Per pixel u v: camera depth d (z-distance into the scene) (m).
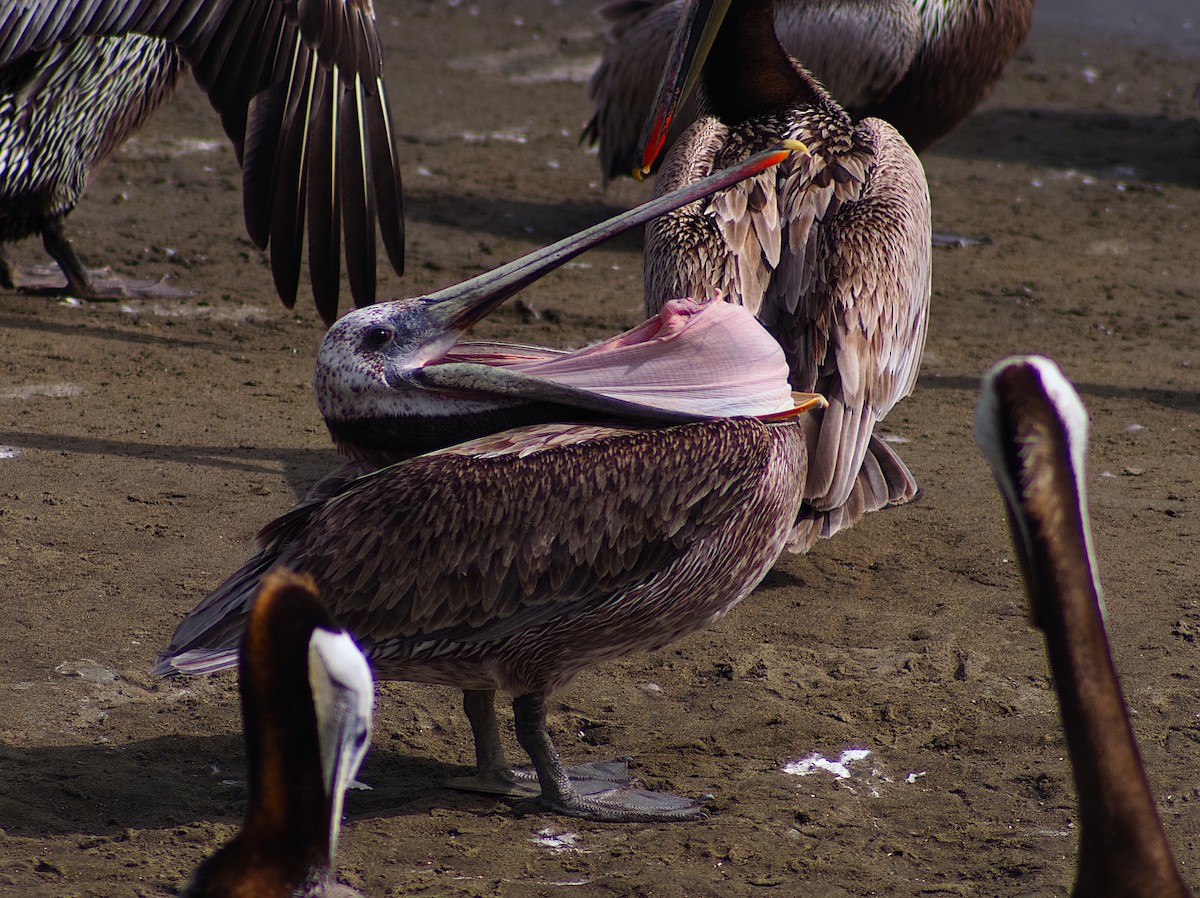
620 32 22.66
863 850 7.73
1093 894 4.76
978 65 20.61
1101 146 30.06
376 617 7.49
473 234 22.25
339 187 11.59
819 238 10.90
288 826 4.84
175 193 23.28
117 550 11.24
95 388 14.99
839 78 19.94
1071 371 17.22
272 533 7.82
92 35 11.67
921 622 10.62
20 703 9.00
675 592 7.82
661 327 8.18
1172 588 11.16
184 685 9.43
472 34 37.47
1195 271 22.20
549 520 7.50
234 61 11.38
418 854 7.58
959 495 13.18
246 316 17.98
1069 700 4.67
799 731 9.06
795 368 10.66
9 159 15.87
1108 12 43.66
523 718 8.05
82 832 7.68
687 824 7.98
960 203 25.66
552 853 7.65
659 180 11.70
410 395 7.77
